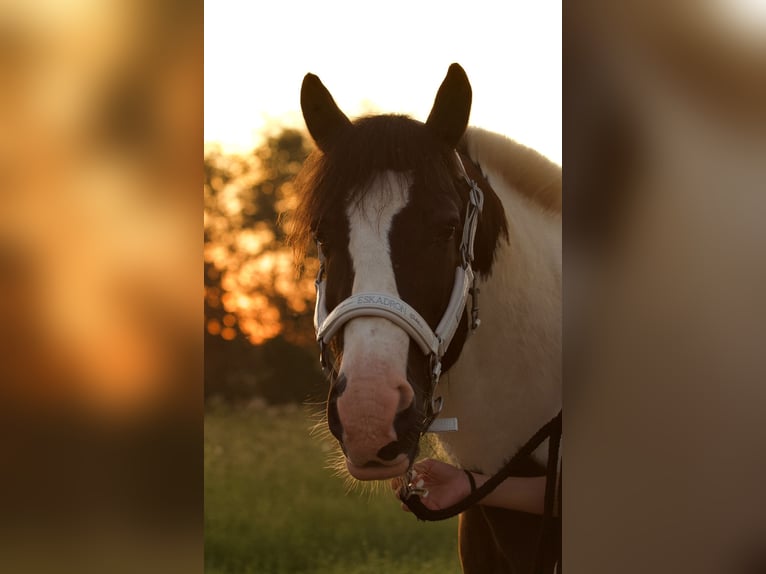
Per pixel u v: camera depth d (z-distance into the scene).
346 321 1.75
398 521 4.91
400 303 1.75
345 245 1.80
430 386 1.83
